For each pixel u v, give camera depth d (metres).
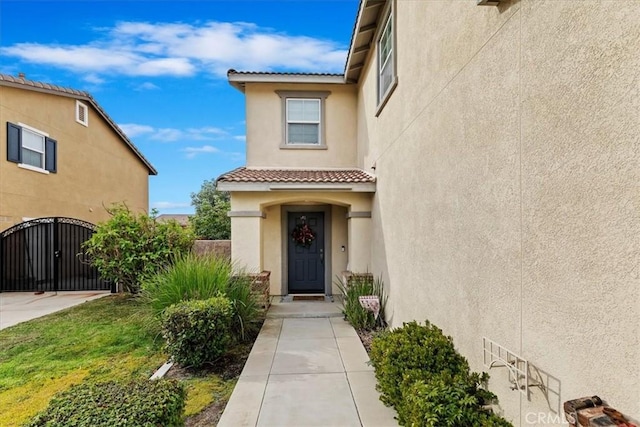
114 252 10.30
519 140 2.93
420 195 5.55
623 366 2.00
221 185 9.50
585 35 2.26
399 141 6.87
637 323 1.92
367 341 7.05
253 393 4.74
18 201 12.76
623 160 2.00
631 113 1.95
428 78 5.16
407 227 6.32
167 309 5.77
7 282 12.02
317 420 4.07
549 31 2.57
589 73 2.23
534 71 2.74
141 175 22.83
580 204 2.30
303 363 5.79
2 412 4.31
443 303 4.59
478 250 3.64
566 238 2.42
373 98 9.41
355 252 10.02
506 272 3.14
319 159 11.79
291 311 9.27
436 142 4.84
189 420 4.17
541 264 2.67
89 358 6.05
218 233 21.00
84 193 16.45
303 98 11.87
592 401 2.12
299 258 11.88
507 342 3.12
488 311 3.45
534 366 2.75
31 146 13.49
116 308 9.45
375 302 7.82
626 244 1.98
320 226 11.91
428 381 3.56
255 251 9.78
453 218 4.26
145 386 3.33
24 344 6.67
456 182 4.17
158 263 9.80
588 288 2.24
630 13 1.96
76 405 2.93
